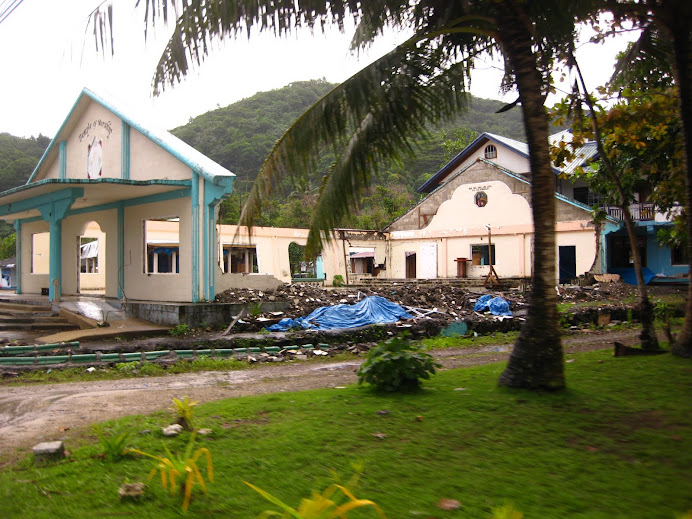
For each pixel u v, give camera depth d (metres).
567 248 26.73
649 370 7.46
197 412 6.20
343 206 7.45
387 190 39.47
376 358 6.90
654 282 26.27
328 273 29.41
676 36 7.91
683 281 25.42
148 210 16.69
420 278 30.62
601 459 4.18
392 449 4.60
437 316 16.33
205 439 5.10
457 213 29.25
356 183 7.52
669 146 11.29
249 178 46.22
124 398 7.81
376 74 7.27
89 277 24.25
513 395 6.18
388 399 6.40
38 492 3.97
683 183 10.96
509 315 17.02
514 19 6.50
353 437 4.96
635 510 3.31
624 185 11.91
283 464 4.32
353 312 15.48
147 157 16.67
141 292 16.94
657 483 3.69
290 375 10.12
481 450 4.49
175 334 13.45
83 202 18.28
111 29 5.71
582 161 25.14
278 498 3.70
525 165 29.89
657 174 12.06
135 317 15.48
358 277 31.12
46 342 12.04
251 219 7.57
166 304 14.41
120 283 17.80
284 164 7.50
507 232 27.06
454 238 29.36
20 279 24.03
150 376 10.17
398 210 37.25
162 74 6.87
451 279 26.83
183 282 15.34
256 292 16.59
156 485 3.99
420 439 4.84
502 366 8.95
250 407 6.35
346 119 7.52
